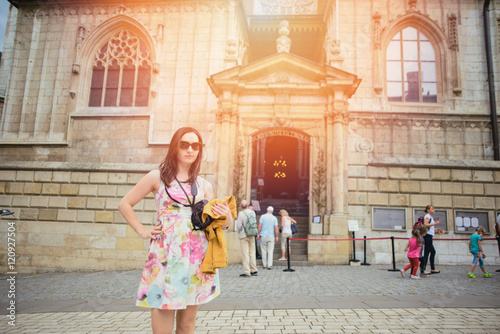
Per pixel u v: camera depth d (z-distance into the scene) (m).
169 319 2.51
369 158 15.09
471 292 7.59
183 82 22.62
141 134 22.23
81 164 14.13
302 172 27.45
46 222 13.77
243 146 15.63
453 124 21.39
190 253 2.64
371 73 22.30
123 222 13.49
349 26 22.86
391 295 7.24
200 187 2.89
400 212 14.63
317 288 8.11
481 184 14.51
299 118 15.74
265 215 12.40
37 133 23.22
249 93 16.06
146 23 23.67
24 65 24.31
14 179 14.23
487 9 22.36
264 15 27.48
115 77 23.89
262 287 8.24
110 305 6.62
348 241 14.02
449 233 14.22
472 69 22.27
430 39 23.11
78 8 24.52
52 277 11.24
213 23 23.20
